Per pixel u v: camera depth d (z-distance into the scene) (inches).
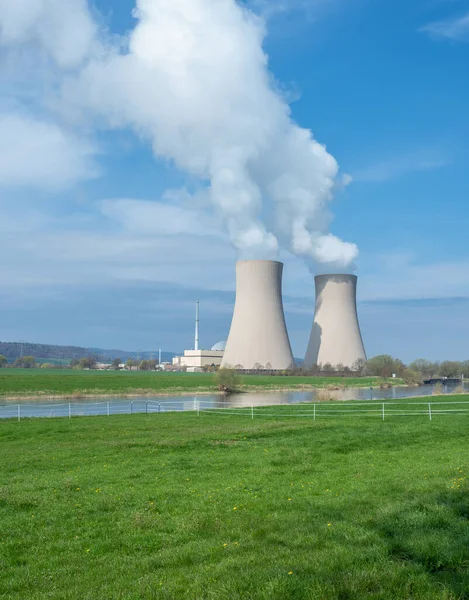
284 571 274.2
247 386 3540.8
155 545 359.9
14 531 408.8
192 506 455.5
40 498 511.2
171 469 669.9
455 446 816.3
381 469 606.9
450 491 418.0
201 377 4352.9
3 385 2989.7
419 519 349.7
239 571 281.6
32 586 295.3
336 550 305.1
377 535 328.5
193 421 1291.8
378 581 262.7
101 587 279.9
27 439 1048.2
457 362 5570.9
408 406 1551.4
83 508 468.8
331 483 532.1
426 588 253.6
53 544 374.3
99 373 5521.7
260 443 885.8
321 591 249.9
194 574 285.6
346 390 3545.8
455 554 287.1
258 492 499.2
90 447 890.1
